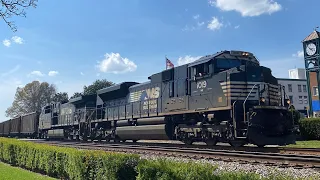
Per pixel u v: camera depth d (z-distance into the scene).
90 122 27.36
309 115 32.94
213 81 15.27
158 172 5.92
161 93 19.14
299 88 61.88
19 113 88.00
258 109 13.84
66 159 9.80
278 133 14.11
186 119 17.31
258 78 14.78
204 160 11.22
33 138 42.03
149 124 20.12
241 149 14.35
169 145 19.16
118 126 23.95
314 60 32.91
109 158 7.45
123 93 23.92
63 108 33.78
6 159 15.72
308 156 10.62
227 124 14.30
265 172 8.37
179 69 17.81
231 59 15.91
